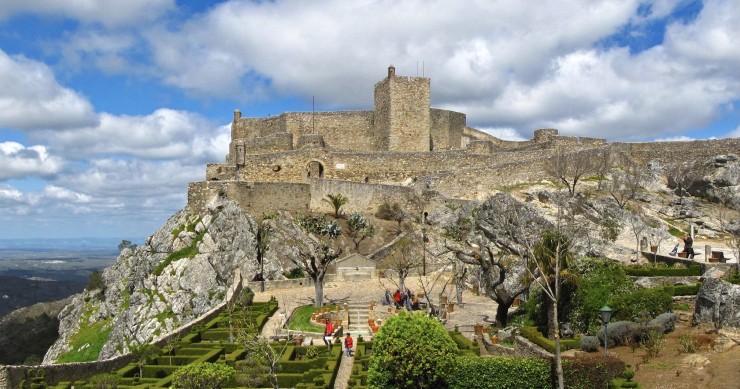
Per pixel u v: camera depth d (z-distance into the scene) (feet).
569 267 115.44
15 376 98.53
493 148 286.25
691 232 190.19
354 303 168.45
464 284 188.55
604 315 93.50
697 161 247.70
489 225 201.46
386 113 285.02
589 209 204.85
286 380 106.32
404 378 94.12
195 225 230.89
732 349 92.27
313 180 250.98
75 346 237.86
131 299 223.51
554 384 89.76
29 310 426.10
